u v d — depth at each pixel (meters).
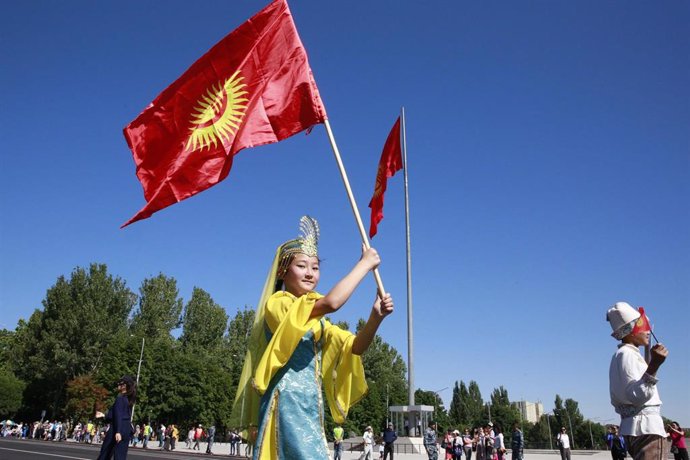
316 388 3.71
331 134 5.37
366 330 3.77
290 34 5.77
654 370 4.35
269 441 3.52
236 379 66.44
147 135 5.33
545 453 41.69
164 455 31.45
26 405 60.78
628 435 4.58
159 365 57.91
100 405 52.41
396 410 35.38
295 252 4.15
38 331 60.09
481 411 106.50
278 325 3.72
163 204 5.09
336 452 26.28
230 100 5.43
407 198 32.12
